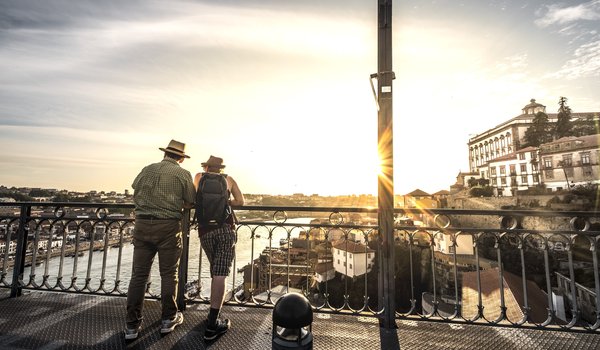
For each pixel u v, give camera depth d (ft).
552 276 99.66
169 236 10.32
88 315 11.46
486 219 151.74
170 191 10.36
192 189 10.87
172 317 10.30
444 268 113.91
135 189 10.51
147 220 10.06
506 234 11.35
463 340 9.88
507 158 234.79
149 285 13.41
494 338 10.03
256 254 225.35
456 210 11.64
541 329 10.66
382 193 11.27
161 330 10.04
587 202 136.77
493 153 285.43
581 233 10.85
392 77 11.13
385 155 11.24
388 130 11.19
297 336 7.06
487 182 254.47
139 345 9.33
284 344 6.95
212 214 10.34
